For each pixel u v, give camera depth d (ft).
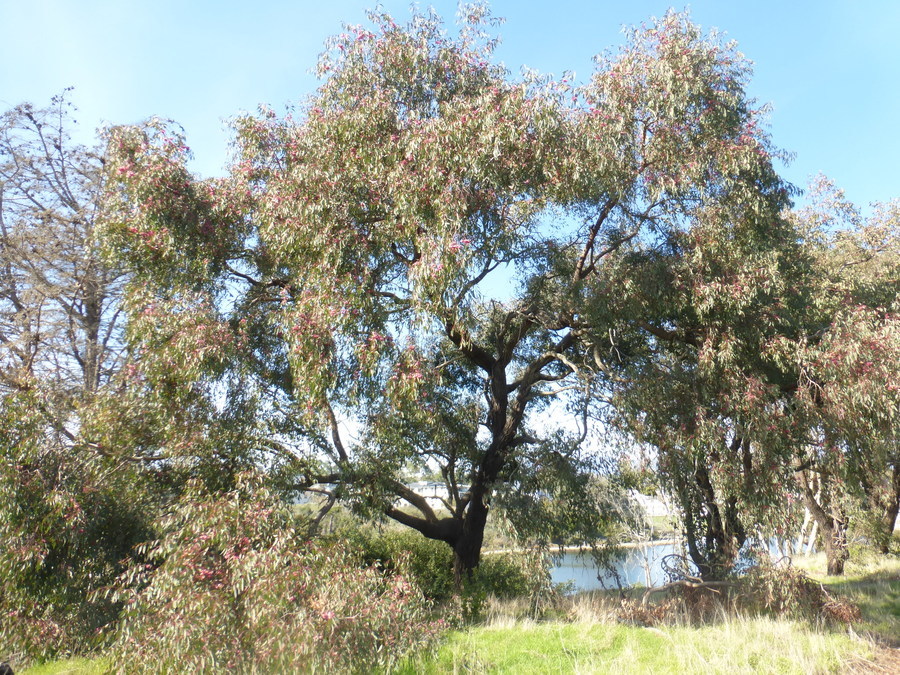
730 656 27.09
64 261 67.62
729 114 38.22
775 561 37.17
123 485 34.81
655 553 47.73
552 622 36.86
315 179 35.83
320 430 39.91
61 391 43.34
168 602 23.68
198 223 38.63
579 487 45.32
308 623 22.18
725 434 36.94
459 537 51.31
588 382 43.24
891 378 31.53
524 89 35.76
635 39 39.58
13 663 32.19
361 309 34.50
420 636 25.36
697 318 39.52
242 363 36.96
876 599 43.80
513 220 37.32
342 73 40.47
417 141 34.60
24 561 30.40
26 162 68.90
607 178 36.29
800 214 69.72
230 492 29.25
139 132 39.58
